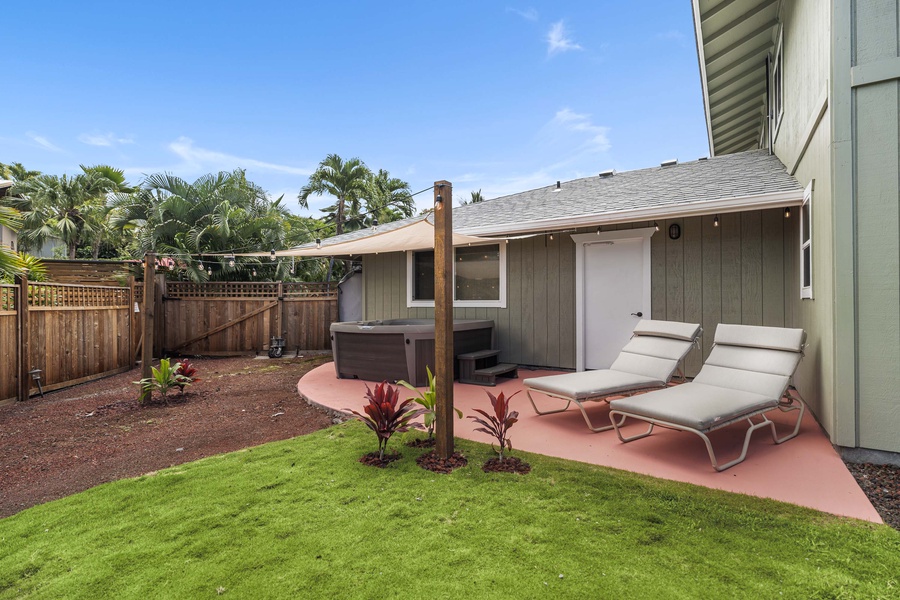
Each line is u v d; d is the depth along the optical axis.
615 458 4.12
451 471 3.86
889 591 2.24
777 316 6.71
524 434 4.86
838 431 3.96
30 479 4.19
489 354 7.71
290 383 8.40
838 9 3.89
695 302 7.30
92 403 7.07
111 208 14.01
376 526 2.97
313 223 20.75
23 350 7.25
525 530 2.87
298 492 3.50
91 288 9.02
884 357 3.80
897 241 3.73
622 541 2.72
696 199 6.54
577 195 9.20
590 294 8.23
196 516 3.16
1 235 16.02
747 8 7.31
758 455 4.11
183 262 12.64
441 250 4.13
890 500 3.24
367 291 11.20
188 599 2.29
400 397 6.64
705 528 2.85
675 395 4.43
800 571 2.41
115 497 3.52
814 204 4.90
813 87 4.97
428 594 2.30
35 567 2.62
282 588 2.37
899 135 3.71
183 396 7.38
